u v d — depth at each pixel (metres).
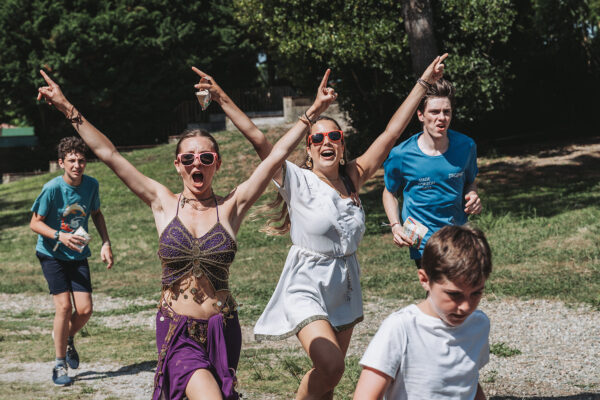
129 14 31.89
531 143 21.89
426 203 5.32
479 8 18.39
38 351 7.85
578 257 10.21
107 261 6.78
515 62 21.36
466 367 2.74
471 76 18.58
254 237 15.13
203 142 3.89
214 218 3.84
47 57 30.94
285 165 4.26
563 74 23.41
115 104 33.44
